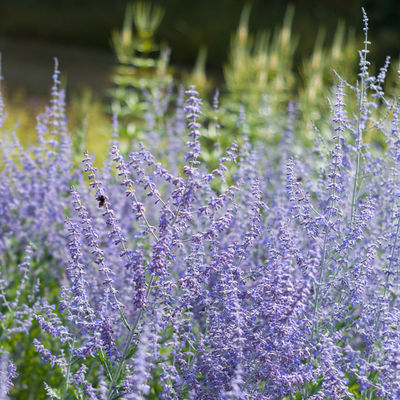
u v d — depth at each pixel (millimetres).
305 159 6211
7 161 5598
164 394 3121
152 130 7359
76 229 3424
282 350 3121
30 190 5602
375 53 20016
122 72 9938
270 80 11148
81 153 7188
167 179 3105
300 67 21828
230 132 9062
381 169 4691
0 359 3400
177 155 7090
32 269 5242
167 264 3203
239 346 3070
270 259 3746
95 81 19844
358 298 3627
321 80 9930
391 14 22328
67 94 17438
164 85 8695
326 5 25250
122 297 4430
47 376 4586
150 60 9852
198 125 3018
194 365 3244
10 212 5547
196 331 4238
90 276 4570
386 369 3031
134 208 3139
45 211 5402
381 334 3361
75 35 26656
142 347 2623
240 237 4801
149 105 8508
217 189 6320
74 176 5797
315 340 3621
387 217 4570
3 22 26766
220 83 20250
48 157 5703
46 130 5898
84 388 3178
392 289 3998
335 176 3684
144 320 3611
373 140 6211
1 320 4105
